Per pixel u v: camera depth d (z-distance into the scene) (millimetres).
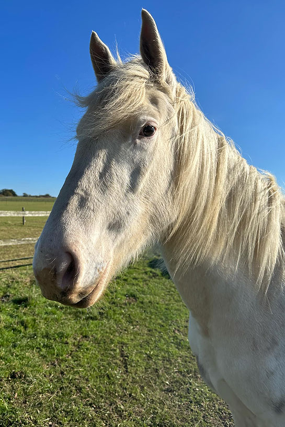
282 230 1370
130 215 1144
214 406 2668
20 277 5391
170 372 3109
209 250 1274
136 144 1149
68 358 3217
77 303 1069
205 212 1268
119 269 1267
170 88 1279
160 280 6207
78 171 1113
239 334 1223
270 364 1159
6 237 10578
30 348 3305
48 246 977
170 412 2572
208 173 1275
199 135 1285
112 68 1357
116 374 3016
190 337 1621
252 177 1351
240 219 1274
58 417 2438
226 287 1263
